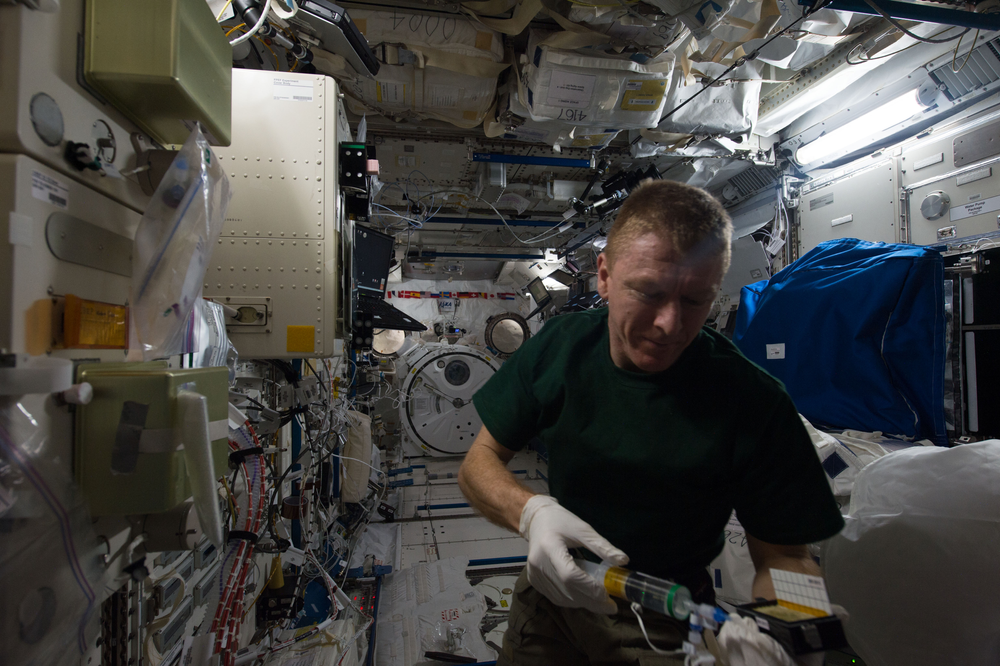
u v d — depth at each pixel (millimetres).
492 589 2941
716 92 2748
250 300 1815
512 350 6379
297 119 1874
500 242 5832
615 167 3746
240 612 1234
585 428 1158
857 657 1482
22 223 649
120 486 771
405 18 2260
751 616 763
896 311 2166
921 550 1236
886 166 2891
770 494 1041
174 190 901
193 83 881
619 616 1115
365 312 2707
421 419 6074
